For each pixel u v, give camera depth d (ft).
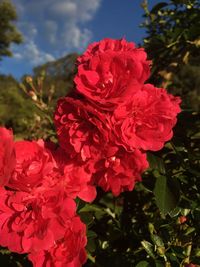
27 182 0.59
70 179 0.63
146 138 0.63
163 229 0.79
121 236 0.90
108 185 0.65
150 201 1.00
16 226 0.60
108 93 0.60
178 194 0.70
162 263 0.71
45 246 0.59
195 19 1.11
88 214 0.75
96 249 0.83
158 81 1.09
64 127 0.63
